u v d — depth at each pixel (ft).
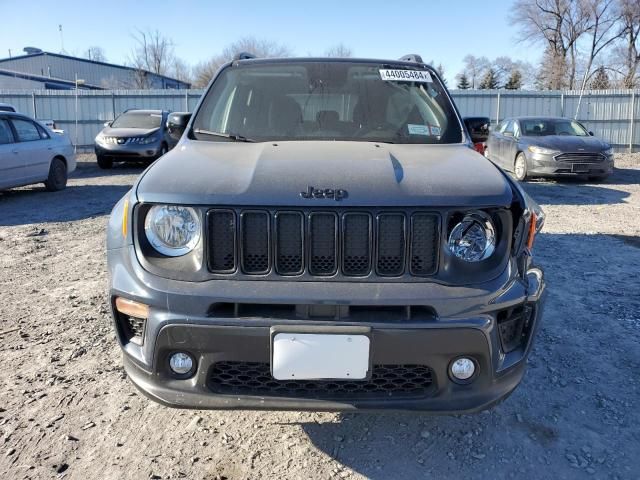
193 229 7.35
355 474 8.06
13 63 173.17
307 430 9.10
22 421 9.20
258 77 11.91
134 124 54.65
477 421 9.39
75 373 10.82
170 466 8.16
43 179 35.73
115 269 7.74
